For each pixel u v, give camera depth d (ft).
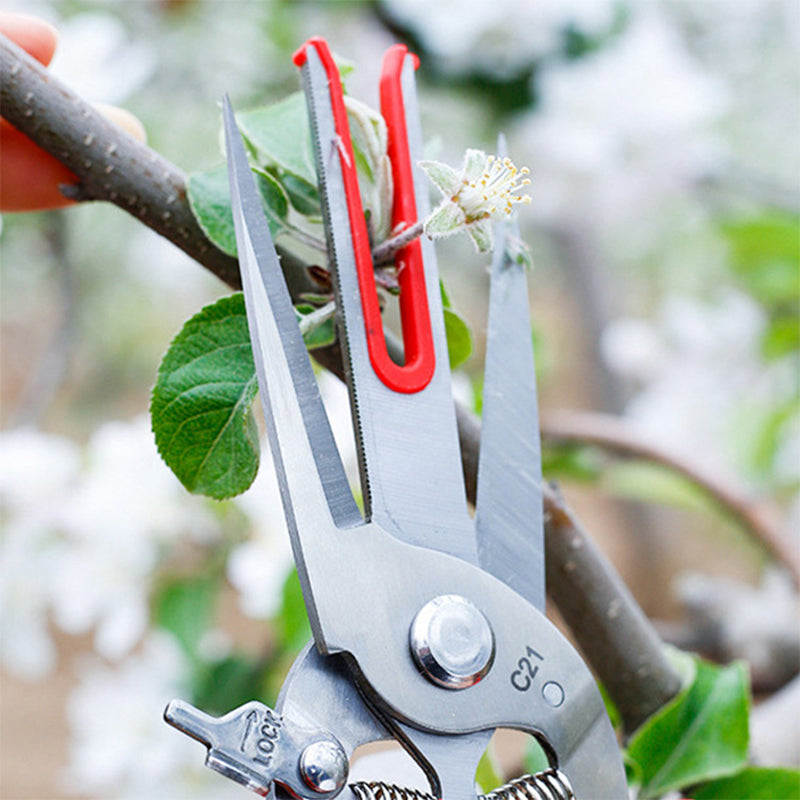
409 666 0.75
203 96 2.36
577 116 2.20
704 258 3.59
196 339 0.80
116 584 1.55
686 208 3.55
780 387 2.16
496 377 0.83
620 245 4.10
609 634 0.93
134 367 4.70
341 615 0.74
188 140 2.47
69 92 0.84
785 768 0.91
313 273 0.84
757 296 2.11
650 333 2.30
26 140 0.86
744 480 2.05
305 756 0.72
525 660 0.77
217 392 0.80
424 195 0.83
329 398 1.39
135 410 4.79
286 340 0.76
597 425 1.49
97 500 1.53
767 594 1.53
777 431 2.06
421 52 2.29
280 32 2.32
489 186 0.76
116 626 1.54
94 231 2.88
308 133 0.86
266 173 0.83
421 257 0.81
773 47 3.16
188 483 0.80
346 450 1.36
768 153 3.22
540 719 0.77
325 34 2.30
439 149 0.88
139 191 0.85
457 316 0.85
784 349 2.13
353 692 0.75
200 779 1.70
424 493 0.78
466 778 0.75
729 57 3.15
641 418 2.24
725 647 1.47
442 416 0.80
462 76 2.29
